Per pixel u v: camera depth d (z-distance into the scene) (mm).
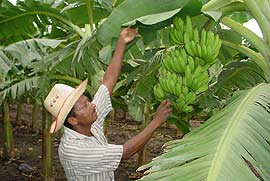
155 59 3477
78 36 5168
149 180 1774
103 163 2789
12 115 14492
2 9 4242
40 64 4312
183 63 2408
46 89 5262
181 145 2000
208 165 1750
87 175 2820
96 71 4660
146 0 2385
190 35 2416
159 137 12547
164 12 2367
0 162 8680
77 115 2836
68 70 4871
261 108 2104
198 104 3559
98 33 2619
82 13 4840
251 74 3988
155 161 1924
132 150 2785
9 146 9031
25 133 11758
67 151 2842
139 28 2494
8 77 5711
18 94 5484
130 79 3789
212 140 1930
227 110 2168
